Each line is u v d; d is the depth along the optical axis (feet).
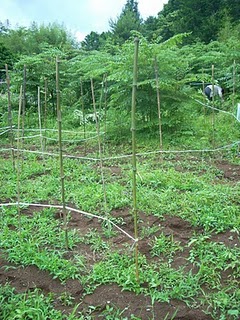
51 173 19.83
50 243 12.25
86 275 10.47
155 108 27.30
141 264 10.90
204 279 10.15
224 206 14.35
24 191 17.04
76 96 44.09
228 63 41.42
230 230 12.70
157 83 21.40
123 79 26.03
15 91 40.16
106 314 8.99
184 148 24.59
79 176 19.10
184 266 10.84
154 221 13.64
